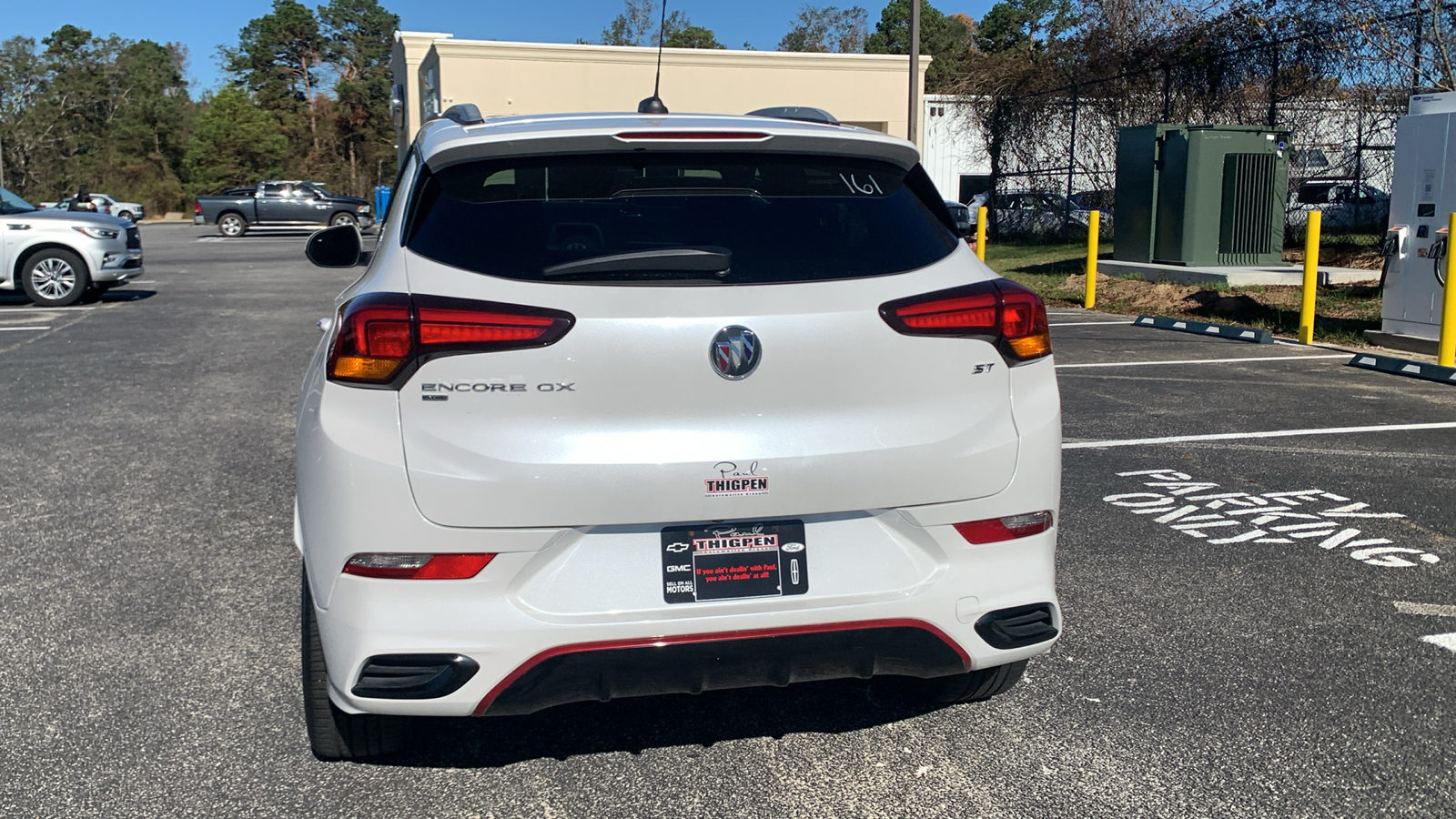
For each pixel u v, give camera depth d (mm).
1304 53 16031
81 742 3146
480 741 3145
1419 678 3490
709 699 3406
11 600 4277
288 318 13727
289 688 3500
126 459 6578
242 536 5086
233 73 102562
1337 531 4980
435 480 2414
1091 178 23328
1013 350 2742
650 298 2486
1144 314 12930
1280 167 14242
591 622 2471
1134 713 3273
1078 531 5004
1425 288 9367
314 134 83438
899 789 2873
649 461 2455
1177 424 7152
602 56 30125
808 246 2676
